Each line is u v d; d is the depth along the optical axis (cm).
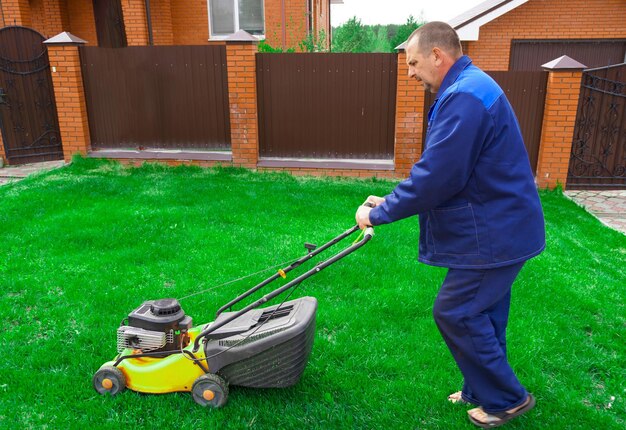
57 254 525
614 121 846
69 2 1305
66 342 373
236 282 465
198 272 485
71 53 873
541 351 371
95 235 568
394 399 322
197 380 305
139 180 812
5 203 675
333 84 864
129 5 1156
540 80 837
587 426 302
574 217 719
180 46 878
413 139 851
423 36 262
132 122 926
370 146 888
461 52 266
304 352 304
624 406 321
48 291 448
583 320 419
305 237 584
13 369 339
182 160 905
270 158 909
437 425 300
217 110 902
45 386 325
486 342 268
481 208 255
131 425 295
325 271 488
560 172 849
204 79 889
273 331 297
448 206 260
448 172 245
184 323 319
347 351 363
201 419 297
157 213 642
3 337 377
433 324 401
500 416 285
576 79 802
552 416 308
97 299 429
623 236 651
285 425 299
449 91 252
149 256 516
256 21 1273
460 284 265
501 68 1323
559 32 1288
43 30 1305
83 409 307
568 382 342
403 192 256
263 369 305
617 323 418
